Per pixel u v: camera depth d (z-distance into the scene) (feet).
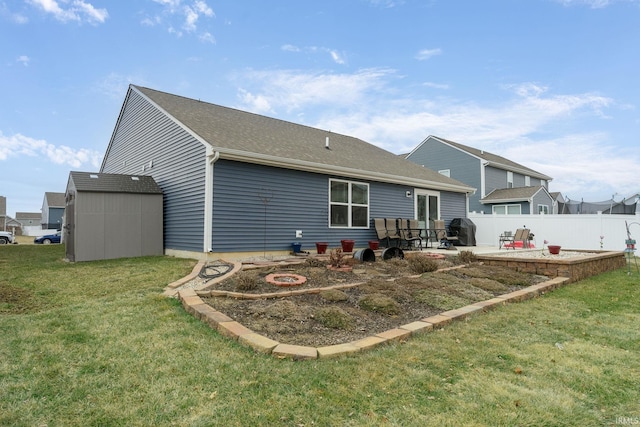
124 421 7.04
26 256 33.58
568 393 8.51
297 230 31.14
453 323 13.55
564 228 44.80
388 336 11.45
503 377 9.22
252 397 7.94
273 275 19.22
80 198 27.61
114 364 9.42
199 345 10.66
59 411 7.34
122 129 43.60
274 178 29.78
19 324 12.41
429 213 44.42
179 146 30.45
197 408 7.50
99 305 14.65
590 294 19.39
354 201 35.91
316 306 14.55
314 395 8.07
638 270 29.58
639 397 8.41
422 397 8.14
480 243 51.65
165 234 32.50
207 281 18.16
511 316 14.65
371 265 23.88
